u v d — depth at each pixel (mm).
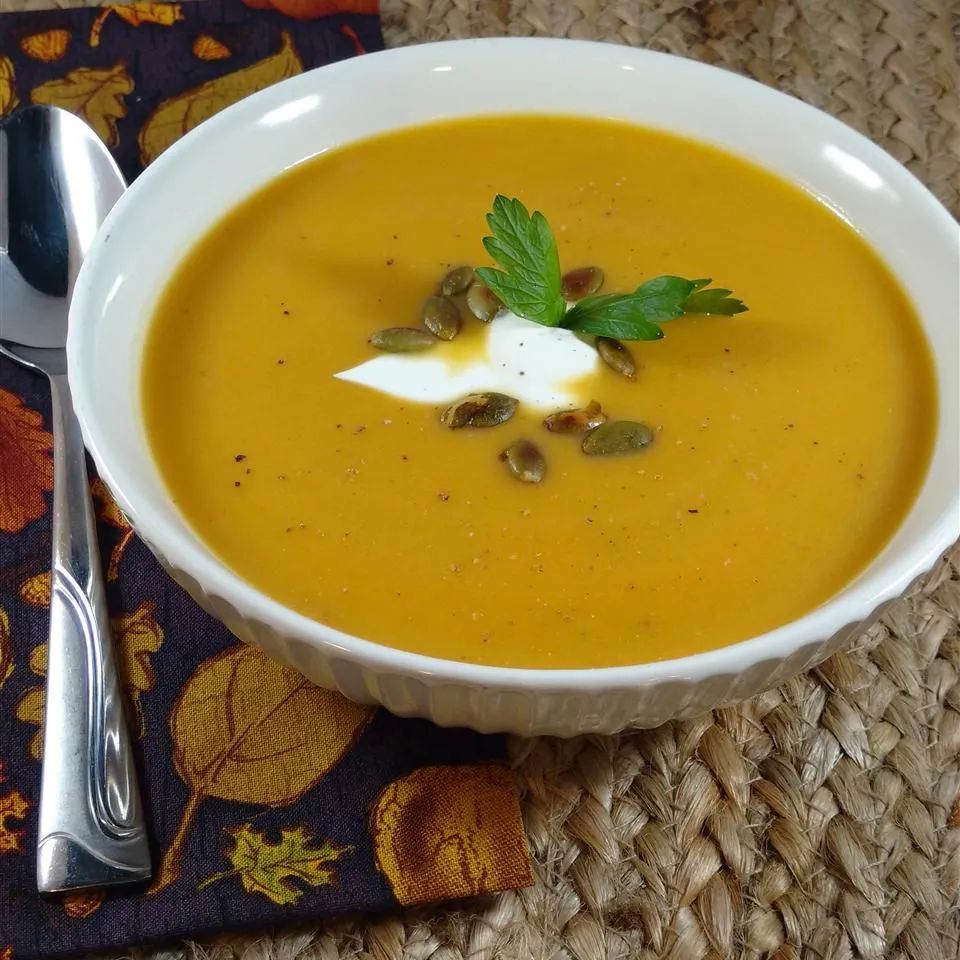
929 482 205
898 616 229
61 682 205
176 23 308
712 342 228
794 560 202
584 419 215
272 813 196
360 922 195
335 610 196
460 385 222
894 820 208
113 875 186
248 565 200
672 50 313
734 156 260
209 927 187
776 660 170
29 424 245
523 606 196
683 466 212
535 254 219
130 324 220
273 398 220
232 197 246
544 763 209
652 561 201
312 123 254
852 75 311
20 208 272
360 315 232
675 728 214
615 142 265
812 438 216
